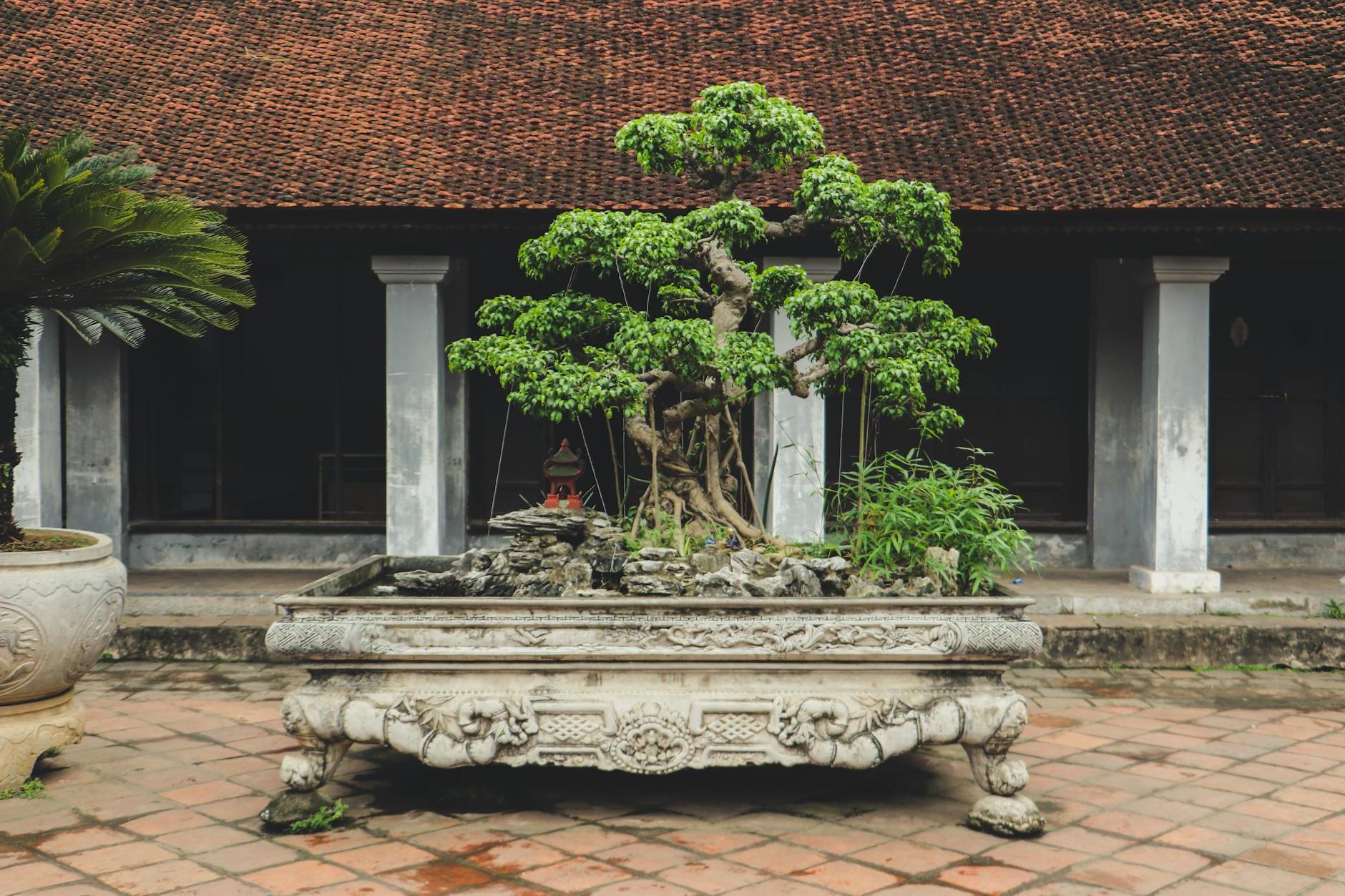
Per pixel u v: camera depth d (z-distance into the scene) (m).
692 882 3.65
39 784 4.62
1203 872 3.79
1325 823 4.32
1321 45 10.77
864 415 5.38
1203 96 10.16
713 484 5.27
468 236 9.12
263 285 10.77
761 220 4.95
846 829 4.20
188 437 10.75
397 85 10.66
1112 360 10.54
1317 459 10.90
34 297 5.40
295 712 4.10
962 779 4.86
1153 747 5.52
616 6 12.20
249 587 8.91
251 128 9.72
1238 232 8.80
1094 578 9.84
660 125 5.08
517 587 4.62
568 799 4.54
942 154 9.48
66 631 4.65
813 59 11.16
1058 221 8.82
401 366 9.35
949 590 5.00
